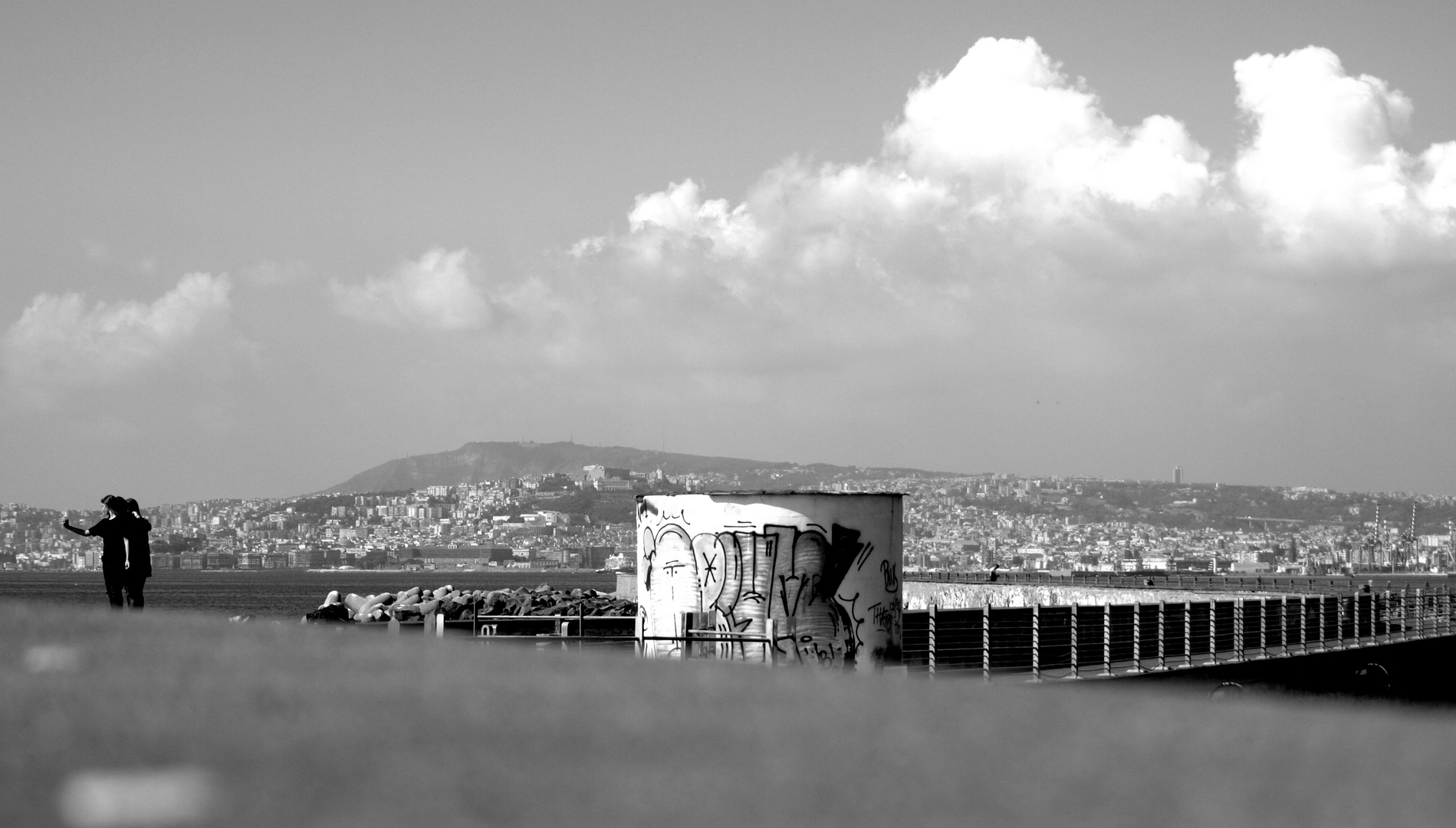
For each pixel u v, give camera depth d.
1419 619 50.19
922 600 90.50
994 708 10.67
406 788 6.87
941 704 10.77
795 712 9.85
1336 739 9.58
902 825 6.50
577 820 6.34
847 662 23.45
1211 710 11.22
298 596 189.12
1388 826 6.80
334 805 6.46
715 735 8.68
